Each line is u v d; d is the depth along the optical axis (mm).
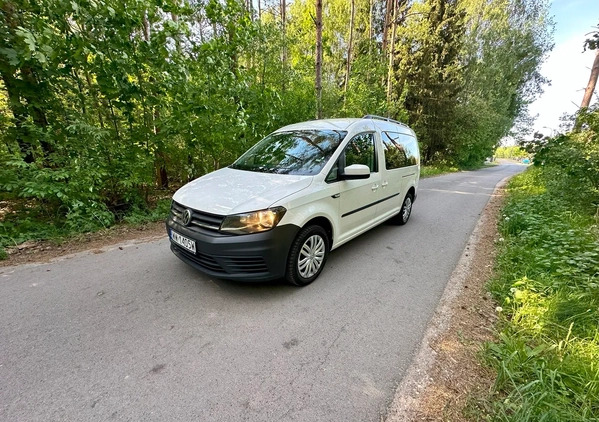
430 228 5363
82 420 1509
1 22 3779
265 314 2506
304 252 2934
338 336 2248
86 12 3975
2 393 1658
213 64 5750
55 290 2801
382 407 1628
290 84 8234
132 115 5180
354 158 3582
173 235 2930
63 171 4188
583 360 1874
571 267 3066
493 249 4289
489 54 23562
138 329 2264
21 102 4297
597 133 5371
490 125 23703
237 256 2477
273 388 1741
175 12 5262
